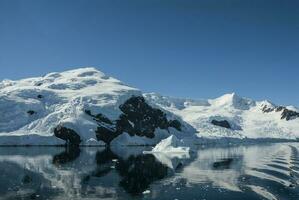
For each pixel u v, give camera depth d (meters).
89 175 58.84
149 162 78.81
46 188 47.66
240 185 50.81
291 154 107.19
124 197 43.19
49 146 124.81
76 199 42.03
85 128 136.12
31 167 66.94
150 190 47.19
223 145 171.50
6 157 84.00
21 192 45.06
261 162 81.38
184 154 104.38
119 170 65.25
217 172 63.75
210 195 44.34
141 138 155.00
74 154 95.69
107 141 140.00
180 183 52.31
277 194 45.03
